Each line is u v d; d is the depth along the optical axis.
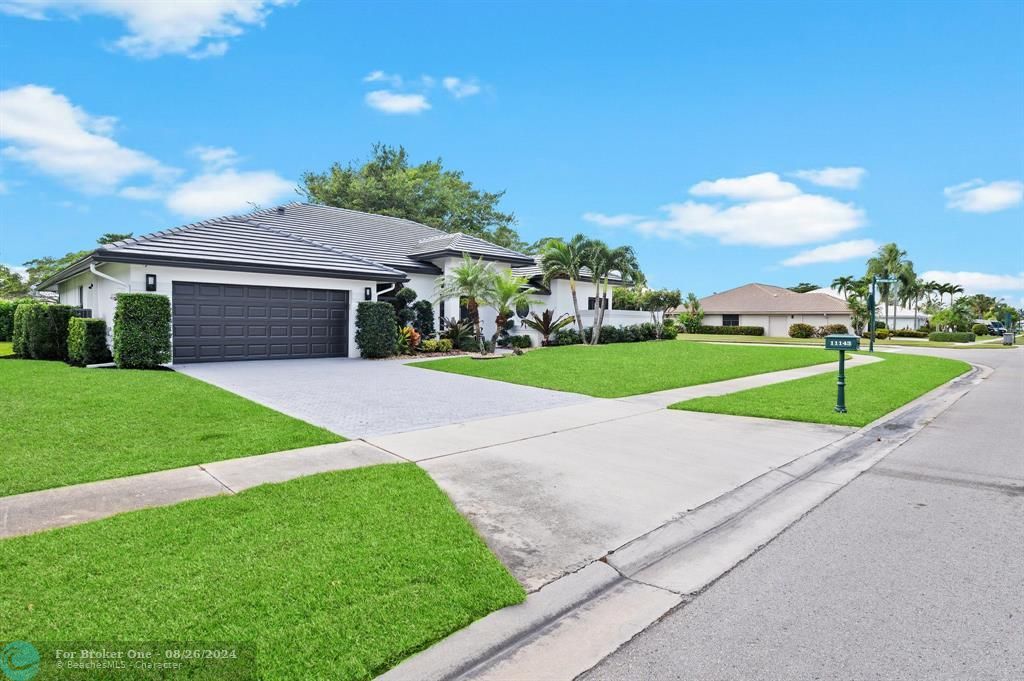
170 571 3.32
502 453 6.49
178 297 14.01
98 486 4.84
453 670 2.61
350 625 2.85
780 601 3.37
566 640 2.95
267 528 4.00
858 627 3.06
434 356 18.11
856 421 8.79
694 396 11.11
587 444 7.03
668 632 3.03
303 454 6.09
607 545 4.08
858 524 4.69
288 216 22.50
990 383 15.55
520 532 4.27
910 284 57.44
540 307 25.11
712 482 5.63
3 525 3.95
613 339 26.95
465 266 18.62
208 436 6.68
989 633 2.98
